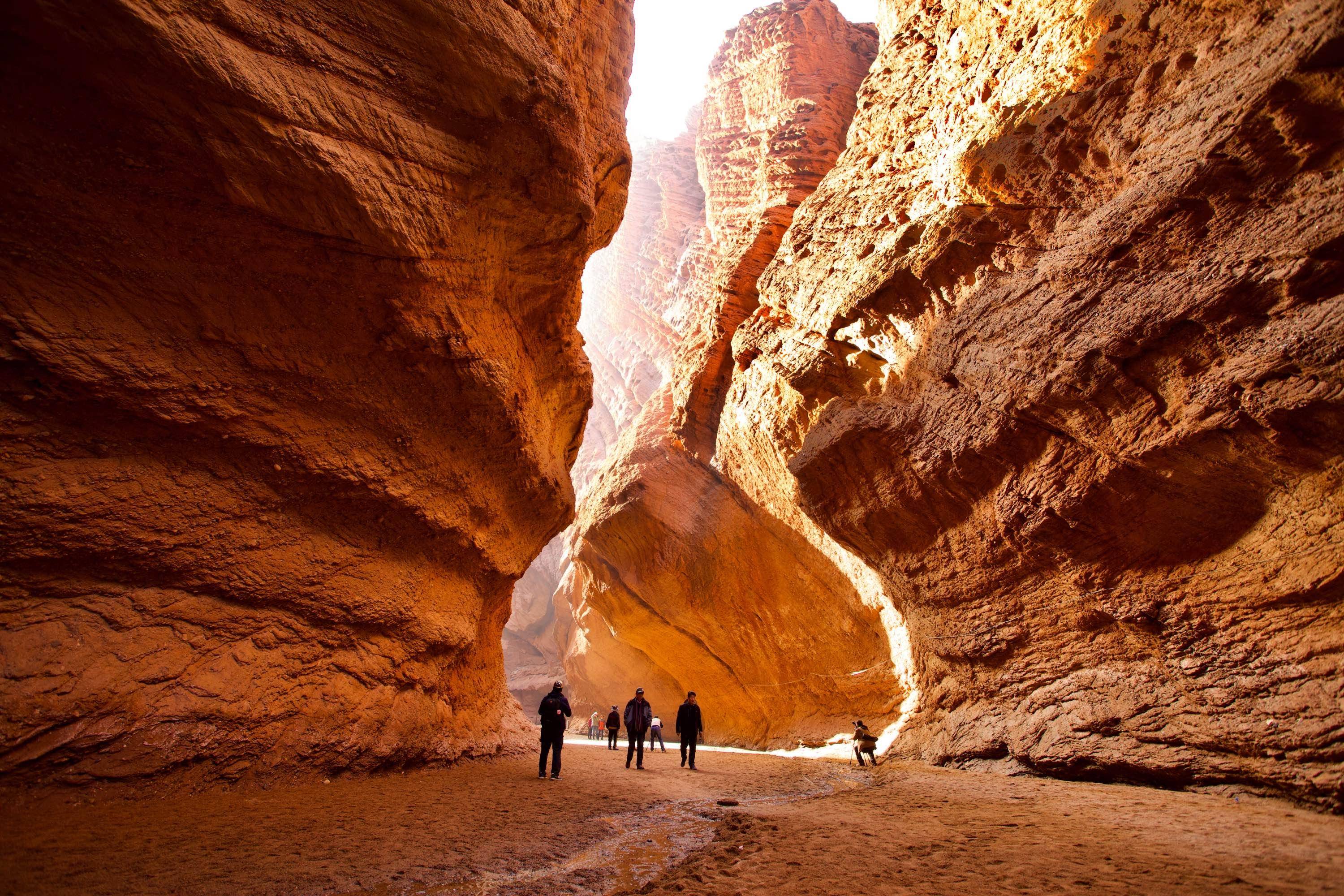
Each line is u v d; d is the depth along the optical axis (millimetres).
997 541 8523
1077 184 7910
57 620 4348
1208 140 6023
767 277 15742
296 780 5410
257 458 5391
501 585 9516
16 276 4059
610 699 28891
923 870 3592
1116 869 3533
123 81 3928
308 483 5805
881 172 13320
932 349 9609
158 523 4816
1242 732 5770
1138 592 6887
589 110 9094
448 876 3387
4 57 3697
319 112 4785
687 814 5512
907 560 10273
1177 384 6223
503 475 8359
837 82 22641
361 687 6355
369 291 5551
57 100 3885
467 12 5484
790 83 22828
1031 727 7949
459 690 8539
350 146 5004
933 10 12727
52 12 3615
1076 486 7250
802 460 11352
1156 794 6070
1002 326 8227
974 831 4582
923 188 11469
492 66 5727
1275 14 5781
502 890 3232
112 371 4445
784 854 3979
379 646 6699
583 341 11016
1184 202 6164
